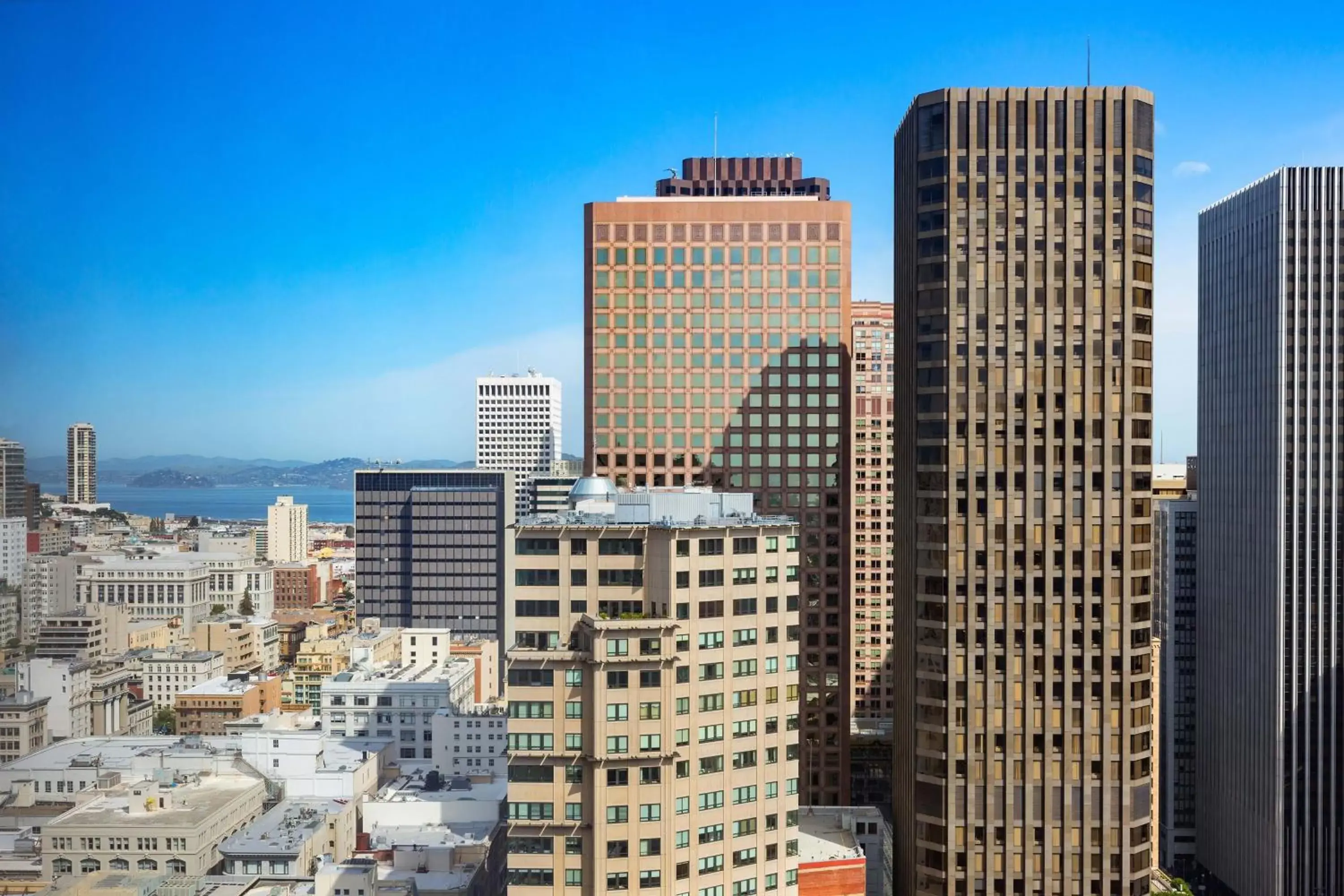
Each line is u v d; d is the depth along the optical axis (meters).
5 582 169.12
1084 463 183.62
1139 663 183.62
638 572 153.50
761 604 156.50
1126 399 183.88
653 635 147.12
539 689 148.75
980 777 184.12
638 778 148.00
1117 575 183.25
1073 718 183.12
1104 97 183.62
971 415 184.88
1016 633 184.12
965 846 184.12
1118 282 184.12
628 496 160.00
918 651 188.25
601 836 147.62
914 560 190.25
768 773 157.75
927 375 187.62
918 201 188.12
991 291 185.00
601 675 146.62
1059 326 184.38
